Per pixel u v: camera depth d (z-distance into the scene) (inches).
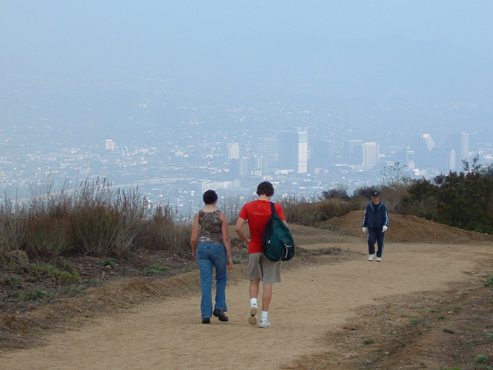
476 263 1222.9
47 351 551.8
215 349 565.3
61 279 800.3
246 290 870.4
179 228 1111.0
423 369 492.7
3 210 905.5
